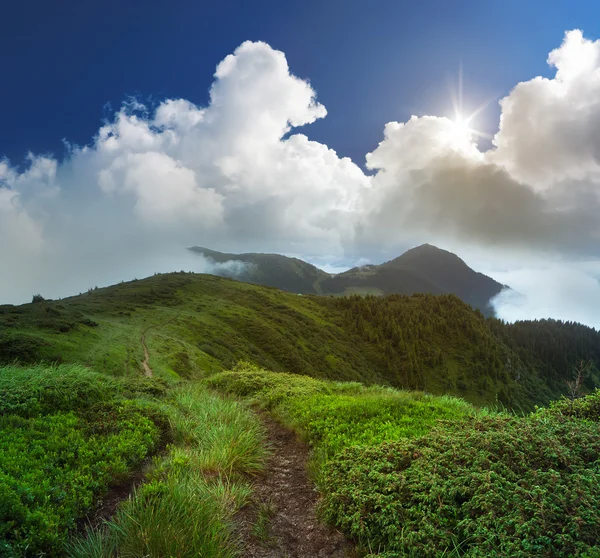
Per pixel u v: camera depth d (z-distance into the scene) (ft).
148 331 178.70
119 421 28.50
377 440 26.50
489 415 27.48
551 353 599.57
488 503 16.08
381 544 16.75
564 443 19.79
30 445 22.70
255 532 18.38
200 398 39.29
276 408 39.73
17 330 110.42
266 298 411.54
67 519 17.03
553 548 13.60
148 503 17.61
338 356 337.93
